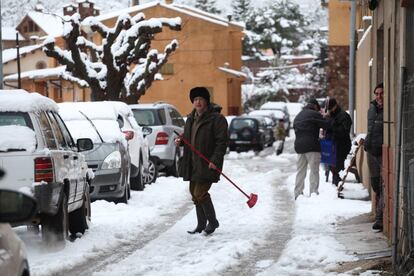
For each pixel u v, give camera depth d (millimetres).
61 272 10859
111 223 15328
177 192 21312
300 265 11180
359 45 27141
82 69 35625
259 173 27781
